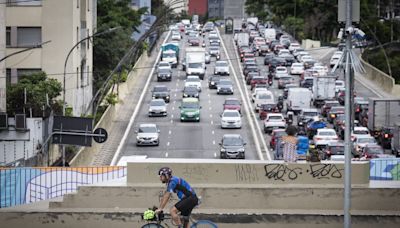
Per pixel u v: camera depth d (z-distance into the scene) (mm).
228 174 51656
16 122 106562
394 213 50312
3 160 105750
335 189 50844
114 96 158875
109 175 62062
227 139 123062
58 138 97625
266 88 186875
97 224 49969
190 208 42531
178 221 42188
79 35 159375
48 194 61875
